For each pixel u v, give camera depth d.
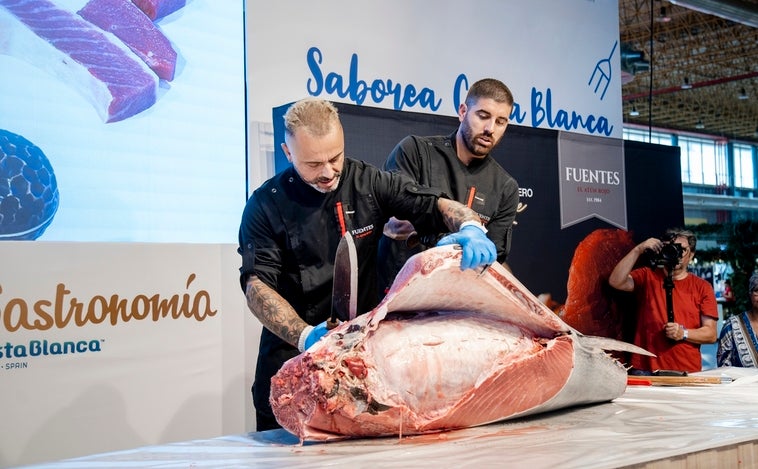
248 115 3.67
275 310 2.22
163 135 3.70
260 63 3.71
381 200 2.57
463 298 1.85
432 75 4.37
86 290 2.55
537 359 1.81
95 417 2.56
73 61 3.44
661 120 14.18
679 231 4.43
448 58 4.44
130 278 2.64
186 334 2.78
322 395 1.59
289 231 2.52
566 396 1.90
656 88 12.54
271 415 2.67
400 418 1.65
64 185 3.41
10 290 2.42
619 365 2.06
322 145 2.22
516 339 1.87
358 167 2.58
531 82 4.84
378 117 3.41
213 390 2.85
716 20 9.84
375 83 4.13
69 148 3.43
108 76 3.52
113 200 3.54
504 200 3.36
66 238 3.42
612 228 4.38
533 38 4.85
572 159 4.20
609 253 4.36
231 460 1.50
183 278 2.77
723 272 9.90
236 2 3.95
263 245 2.52
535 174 4.02
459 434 1.71
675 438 1.61
